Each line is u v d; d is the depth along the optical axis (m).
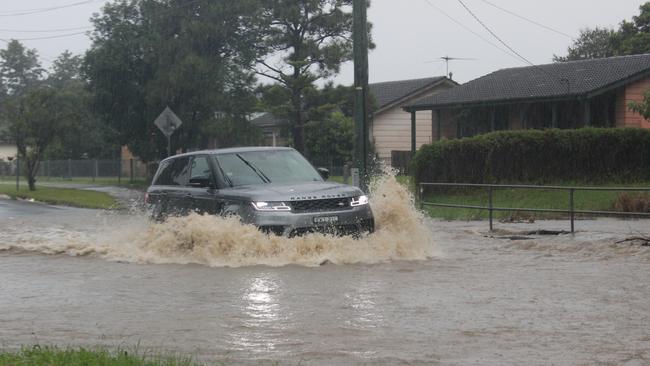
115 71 68.81
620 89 48.59
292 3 62.31
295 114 64.56
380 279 15.57
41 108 60.75
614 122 49.50
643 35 69.75
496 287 14.55
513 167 36.53
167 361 9.17
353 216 18.38
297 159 20.64
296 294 13.97
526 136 36.34
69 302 13.63
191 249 18.83
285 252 17.69
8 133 63.25
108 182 81.56
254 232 17.83
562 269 16.77
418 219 20.31
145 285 15.30
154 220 21.56
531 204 33.19
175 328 11.47
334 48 62.25
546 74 55.19
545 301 13.13
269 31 63.84
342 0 63.16
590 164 36.38
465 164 36.94
